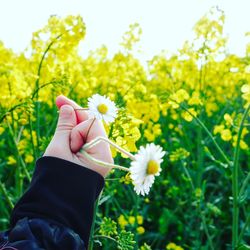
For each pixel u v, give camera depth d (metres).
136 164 0.95
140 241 4.60
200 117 4.19
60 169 1.04
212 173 5.31
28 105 2.75
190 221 4.44
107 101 1.23
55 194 1.03
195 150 5.29
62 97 1.20
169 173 5.07
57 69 3.29
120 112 2.18
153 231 4.72
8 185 4.90
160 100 3.47
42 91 3.33
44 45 3.26
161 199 4.87
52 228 0.98
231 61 4.91
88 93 4.59
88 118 1.21
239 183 4.40
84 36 3.25
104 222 2.52
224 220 4.52
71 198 1.03
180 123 4.89
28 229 0.96
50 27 3.24
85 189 1.04
